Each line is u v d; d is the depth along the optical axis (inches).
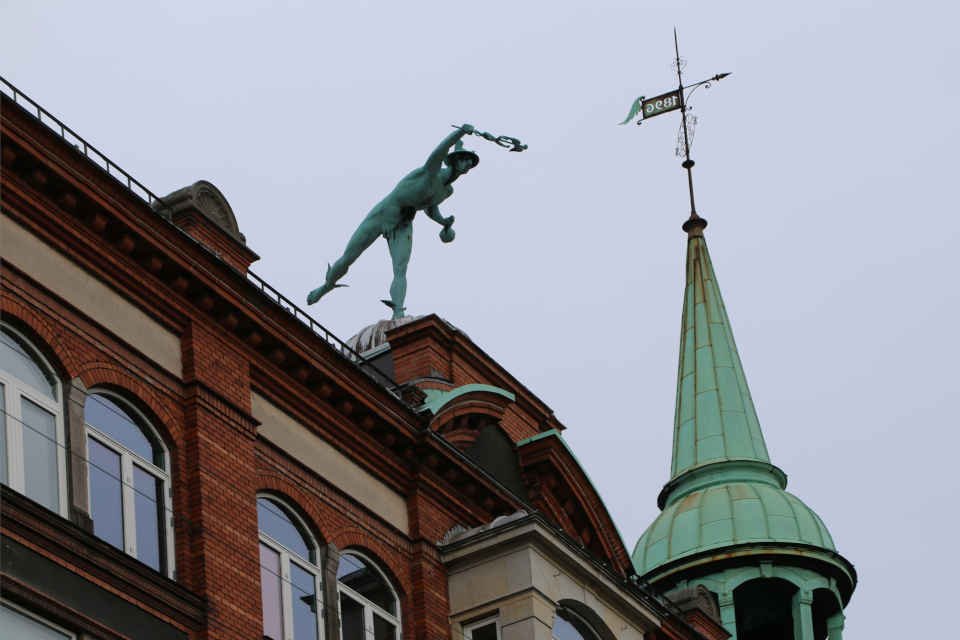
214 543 1866.4
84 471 1748.3
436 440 2261.3
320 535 2057.1
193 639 1800.0
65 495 1723.7
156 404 1886.1
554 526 2245.3
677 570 3223.4
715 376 3558.1
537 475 2493.8
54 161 1829.5
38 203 1819.6
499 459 2470.5
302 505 2044.8
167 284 1957.4
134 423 1863.9
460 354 2544.3
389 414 2213.3
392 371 2522.1
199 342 1971.0
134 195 1910.7
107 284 1886.1
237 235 2158.0
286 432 2074.3
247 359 2041.1
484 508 2346.2
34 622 1635.1
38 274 1796.3
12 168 1804.9
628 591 2359.7
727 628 3129.9
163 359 1925.4
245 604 1875.0
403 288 2679.6
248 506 1946.4
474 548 2224.4
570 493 2513.5
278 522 2014.0
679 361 3644.2
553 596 2210.9
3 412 1696.6
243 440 1979.6
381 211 2701.8
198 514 1866.4
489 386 2458.2
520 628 2155.5
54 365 1775.3
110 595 1716.3
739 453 3427.7
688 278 3774.6
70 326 1811.0
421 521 2228.1
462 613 2198.6
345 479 2143.2
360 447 2185.0
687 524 3280.0
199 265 1982.0
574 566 2262.6
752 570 3196.4
